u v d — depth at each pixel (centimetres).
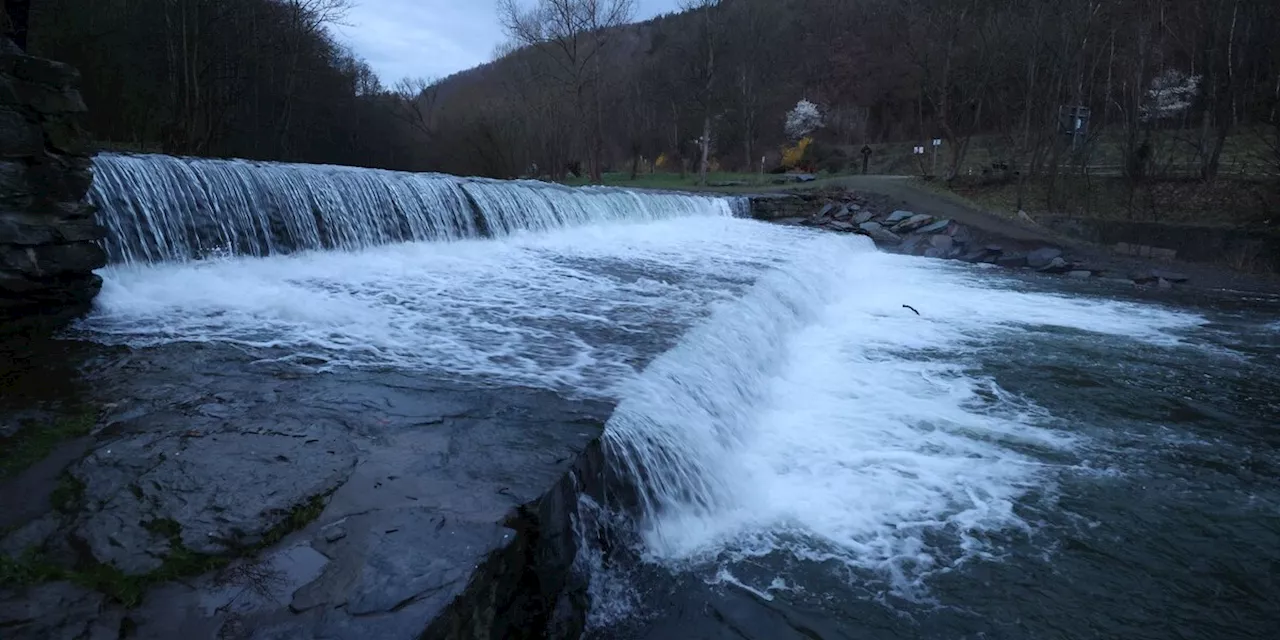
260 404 452
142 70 2712
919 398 764
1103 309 1354
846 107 5684
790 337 967
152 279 784
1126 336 1120
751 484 544
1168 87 3095
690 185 3331
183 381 493
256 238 946
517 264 1117
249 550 284
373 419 433
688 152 5272
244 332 627
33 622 234
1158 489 573
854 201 2555
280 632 234
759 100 4841
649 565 425
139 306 692
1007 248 2036
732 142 5253
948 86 3597
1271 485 587
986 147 4012
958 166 2923
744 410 646
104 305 679
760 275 1120
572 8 3612
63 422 413
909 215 2323
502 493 337
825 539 475
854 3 6088
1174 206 2178
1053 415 733
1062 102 3031
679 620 386
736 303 866
